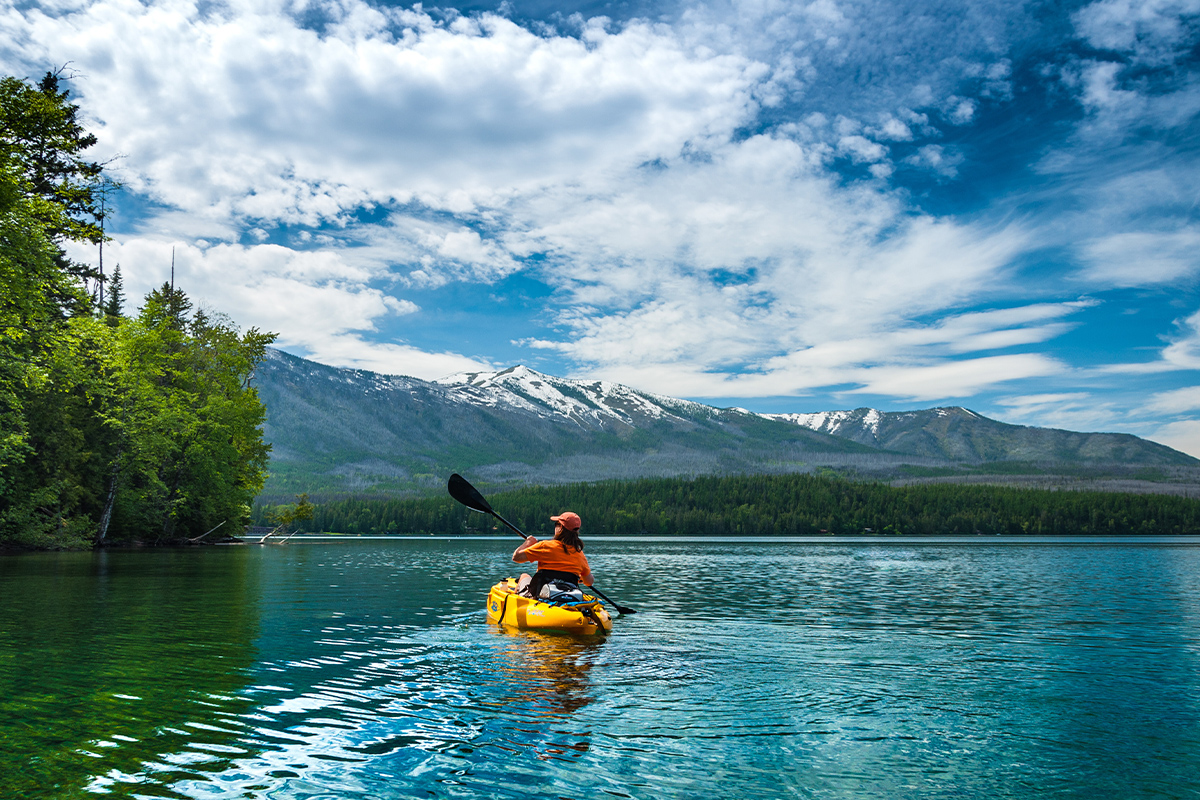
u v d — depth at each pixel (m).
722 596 18.02
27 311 25.75
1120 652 9.72
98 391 37.03
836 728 5.96
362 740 5.47
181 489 46.41
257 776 4.70
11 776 4.66
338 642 9.83
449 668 8.10
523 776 4.77
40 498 34.25
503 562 33.72
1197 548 68.56
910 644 10.27
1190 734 5.87
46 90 29.23
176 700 6.58
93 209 29.78
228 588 17.81
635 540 124.19
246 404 50.34
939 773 4.95
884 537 159.12
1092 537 148.25
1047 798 4.50
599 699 6.79
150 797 4.34
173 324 53.03
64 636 10.14
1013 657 9.26
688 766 5.01
